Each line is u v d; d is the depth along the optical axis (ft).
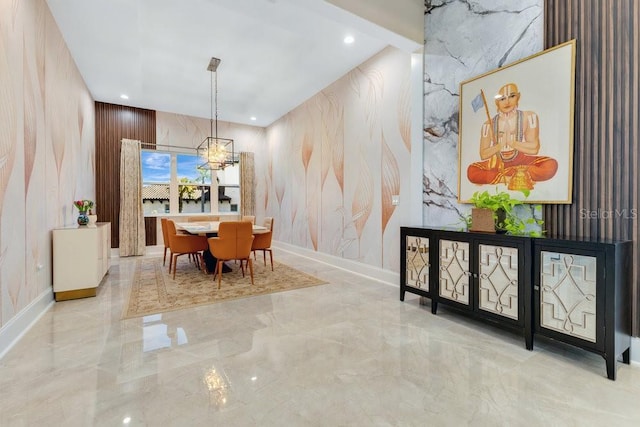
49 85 10.54
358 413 5.07
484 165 9.44
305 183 20.29
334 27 11.66
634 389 5.74
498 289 7.93
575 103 7.52
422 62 11.48
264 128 26.58
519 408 5.19
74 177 14.01
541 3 8.21
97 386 5.76
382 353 7.14
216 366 6.51
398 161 13.14
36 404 5.23
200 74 15.90
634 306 6.67
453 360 6.84
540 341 7.84
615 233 6.92
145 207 21.90
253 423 4.83
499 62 9.16
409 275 10.56
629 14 6.71
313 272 15.62
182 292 11.90
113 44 12.54
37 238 9.39
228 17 11.14
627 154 6.74
